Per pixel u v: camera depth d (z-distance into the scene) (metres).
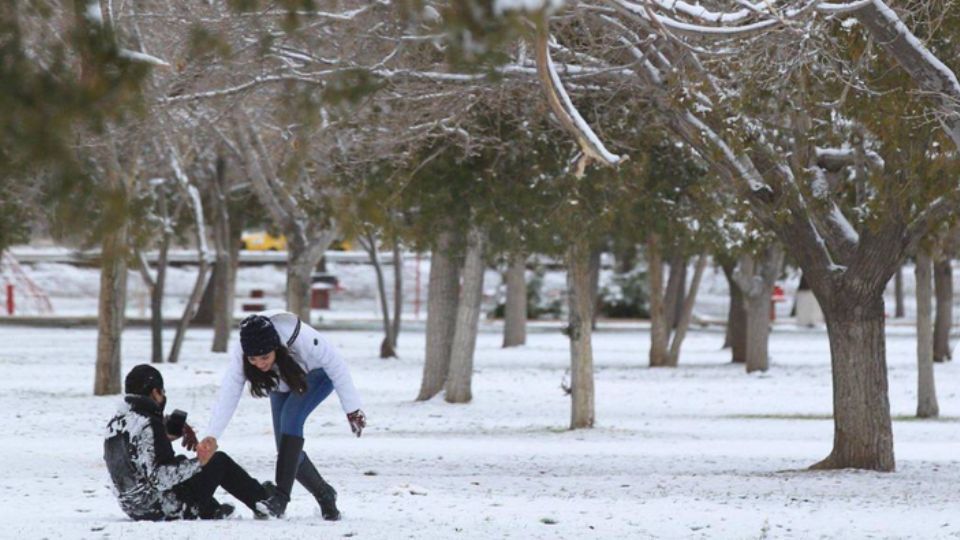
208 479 30.44
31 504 35.31
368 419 70.62
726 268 114.44
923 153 40.62
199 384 86.38
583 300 67.31
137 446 30.19
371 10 37.56
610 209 56.94
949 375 104.69
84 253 25.06
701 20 37.62
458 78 43.00
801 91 40.47
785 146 46.31
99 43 20.70
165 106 43.88
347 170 52.81
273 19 37.81
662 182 61.44
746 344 110.44
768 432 66.31
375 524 30.45
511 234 62.66
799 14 35.03
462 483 42.91
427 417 72.12
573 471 48.53
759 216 46.81
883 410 48.53
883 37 35.88
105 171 40.53
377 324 160.88
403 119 49.03
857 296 48.00
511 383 93.38
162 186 100.31
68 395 79.31
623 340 144.25
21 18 21.08
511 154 54.41
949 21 38.28
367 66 37.91
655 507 36.16
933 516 34.78
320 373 30.59
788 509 36.16
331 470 47.62
